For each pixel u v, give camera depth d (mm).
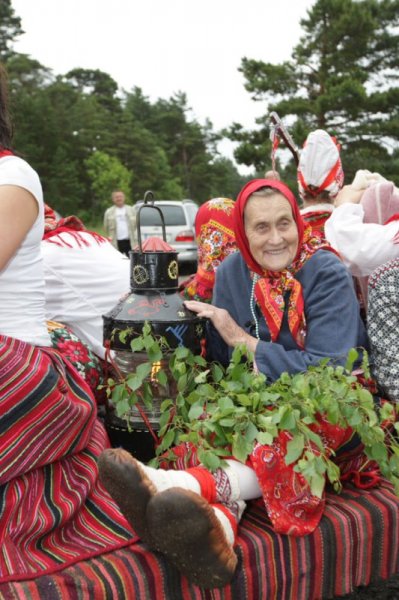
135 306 2447
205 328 2594
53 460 2094
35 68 74750
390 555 2320
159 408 2512
